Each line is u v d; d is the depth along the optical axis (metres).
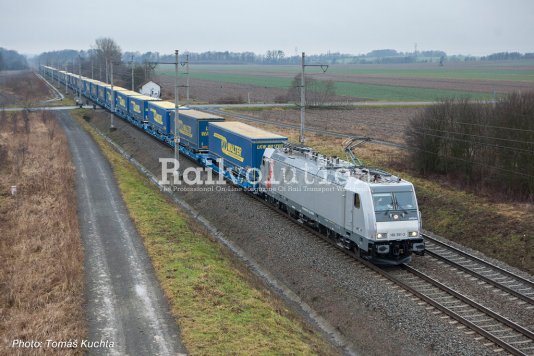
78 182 38.84
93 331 16.62
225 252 26.31
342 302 21.00
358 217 23.48
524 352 16.78
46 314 17.34
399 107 91.38
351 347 18.66
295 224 30.27
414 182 37.53
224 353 15.29
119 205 32.62
